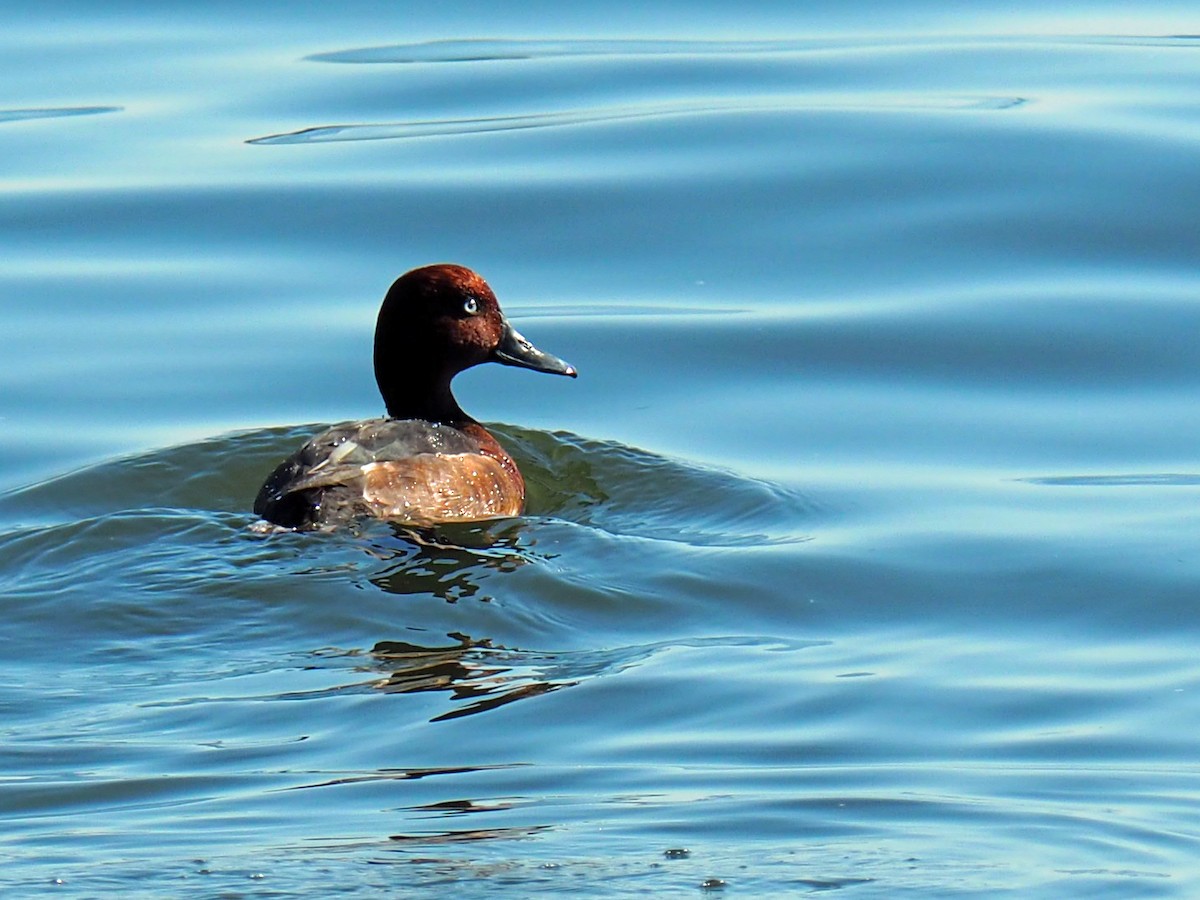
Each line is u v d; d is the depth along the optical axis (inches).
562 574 501.7
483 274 748.0
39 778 391.2
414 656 455.8
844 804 373.4
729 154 833.5
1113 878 339.6
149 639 466.0
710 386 665.6
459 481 546.6
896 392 656.4
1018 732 414.6
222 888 333.4
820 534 538.9
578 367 682.2
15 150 848.9
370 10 1034.1
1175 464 590.6
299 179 822.5
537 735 411.2
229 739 410.9
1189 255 744.3
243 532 521.0
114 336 702.5
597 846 352.2
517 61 950.4
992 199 785.6
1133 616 482.9
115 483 583.8
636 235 776.3
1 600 487.8
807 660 456.4
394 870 341.1
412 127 874.1
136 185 817.5
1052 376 663.8
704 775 388.8
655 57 952.3
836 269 746.2
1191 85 885.2
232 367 679.7
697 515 561.3
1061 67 920.9
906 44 967.0
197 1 1044.5
